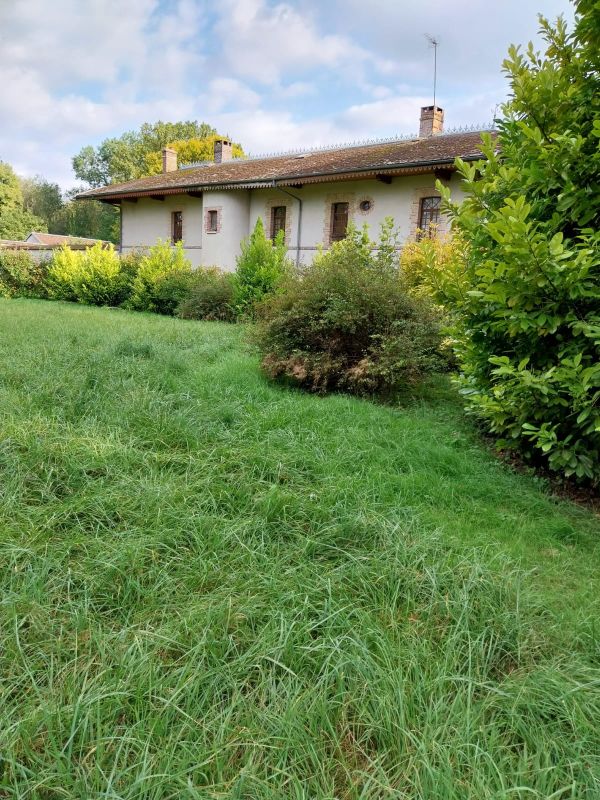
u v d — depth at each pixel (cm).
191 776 142
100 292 1858
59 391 470
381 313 604
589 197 359
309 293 622
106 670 172
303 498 308
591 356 353
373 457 400
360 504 309
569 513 345
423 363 584
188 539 262
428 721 160
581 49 385
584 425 354
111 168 5825
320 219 1870
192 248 2248
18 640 181
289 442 410
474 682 177
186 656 182
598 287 337
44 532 254
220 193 2023
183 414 436
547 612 224
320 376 600
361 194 1761
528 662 195
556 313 353
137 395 471
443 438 460
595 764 151
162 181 2395
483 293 366
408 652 191
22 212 5234
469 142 1641
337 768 150
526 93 386
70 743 144
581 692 176
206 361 722
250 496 304
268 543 265
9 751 141
